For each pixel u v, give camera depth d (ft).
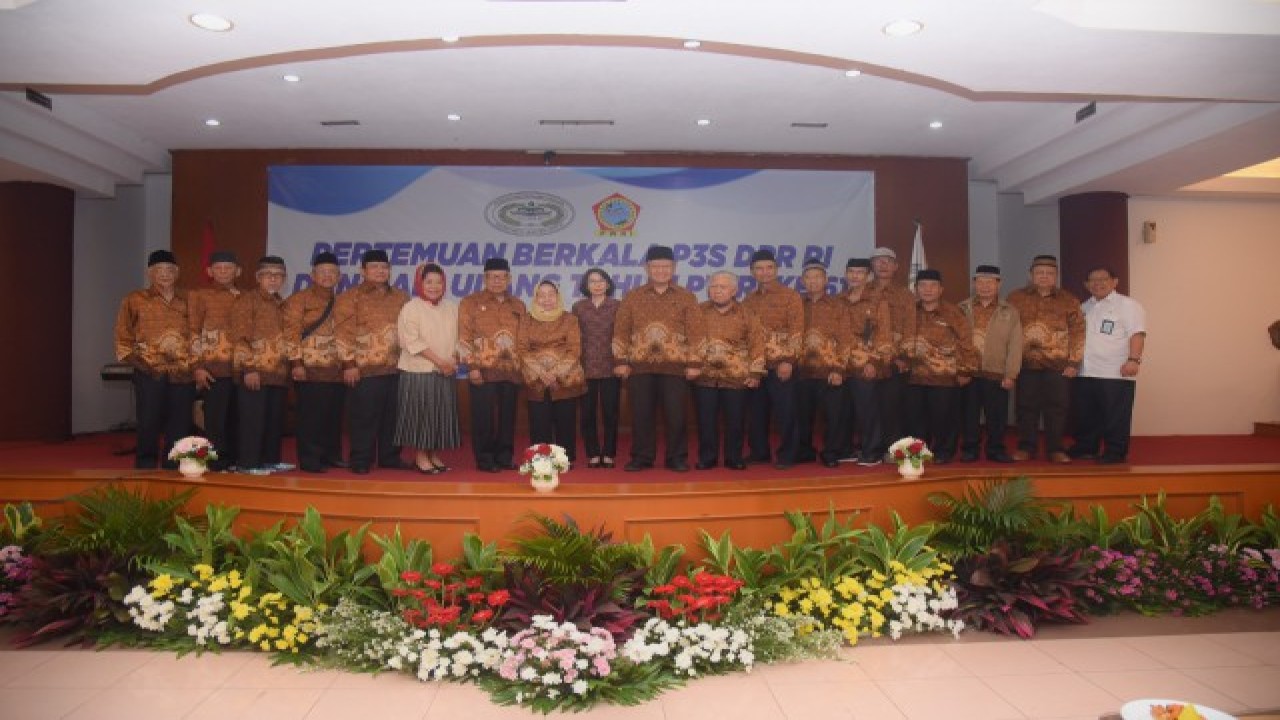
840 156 27.78
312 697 10.96
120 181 27.43
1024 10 13.82
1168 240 28.48
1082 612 14.49
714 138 25.88
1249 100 18.42
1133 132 22.17
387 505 13.96
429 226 26.81
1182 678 11.69
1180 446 24.22
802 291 27.40
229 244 26.63
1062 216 28.12
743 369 17.99
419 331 17.46
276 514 14.42
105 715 10.37
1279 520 16.12
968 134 25.71
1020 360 19.45
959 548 14.82
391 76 20.61
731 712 10.57
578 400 19.21
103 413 28.60
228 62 16.37
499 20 14.34
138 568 13.52
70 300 26.53
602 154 27.30
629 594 13.17
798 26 14.55
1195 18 14.53
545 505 13.85
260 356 17.70
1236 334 28.76
